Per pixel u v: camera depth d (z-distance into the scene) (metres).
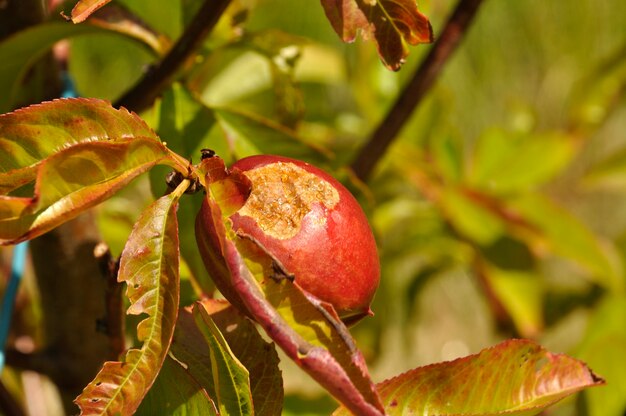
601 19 3.19
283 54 0.81
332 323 0.64
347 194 0.68
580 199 3.23
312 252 0.66
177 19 0.84
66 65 0.83
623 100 1.30
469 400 0.70
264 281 0.65
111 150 0.64
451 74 3.10
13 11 0.79
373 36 0.68
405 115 0.88
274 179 0.67
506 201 1.09
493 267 1.11
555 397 0.70
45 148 0.65
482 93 3.12
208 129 0.78
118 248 0.94
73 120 0.65
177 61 0.75
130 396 0.65
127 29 0.78
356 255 0.67
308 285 0.66
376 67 1.14
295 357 0.63
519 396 0.70
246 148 0.78
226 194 0.66
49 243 0.79
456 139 1.17
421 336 2.90
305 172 0.68
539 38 3.17
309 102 1.18
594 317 1.09
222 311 0.71
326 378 0.63
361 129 1.18
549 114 3.16
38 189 0.63
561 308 1.19
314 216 0.67
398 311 1.98
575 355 1.08
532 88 3.17
